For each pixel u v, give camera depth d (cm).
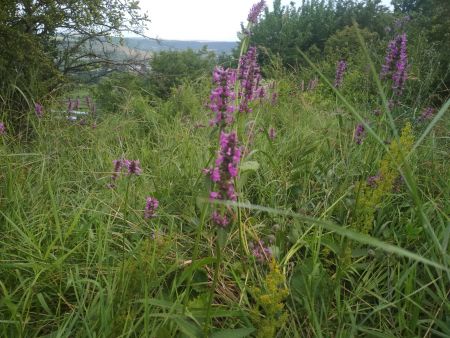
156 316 169
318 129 419
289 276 215
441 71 607
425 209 244
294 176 299
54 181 288
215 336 154
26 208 254
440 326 175
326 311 185
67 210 268
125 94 613
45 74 579
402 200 278
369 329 183
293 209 277
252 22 263
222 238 151
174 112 550
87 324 166
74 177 315
